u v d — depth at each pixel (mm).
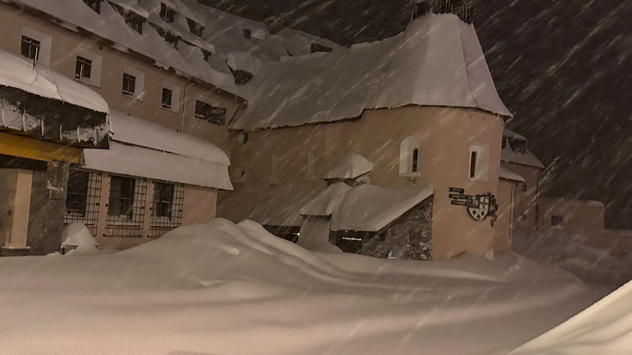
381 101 22328
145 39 21422
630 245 38688
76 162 11789
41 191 10969
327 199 21641
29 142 10516
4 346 4852
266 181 26750
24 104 9484
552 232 37781
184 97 22969
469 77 22297
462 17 24109
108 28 18469
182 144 17969
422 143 21219
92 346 5316
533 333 8891
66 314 5867
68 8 16906
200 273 9172
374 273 15383
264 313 7336
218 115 26625
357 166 22000
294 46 34156
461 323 9539
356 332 7680
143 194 16125
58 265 8344
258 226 12680
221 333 6312
